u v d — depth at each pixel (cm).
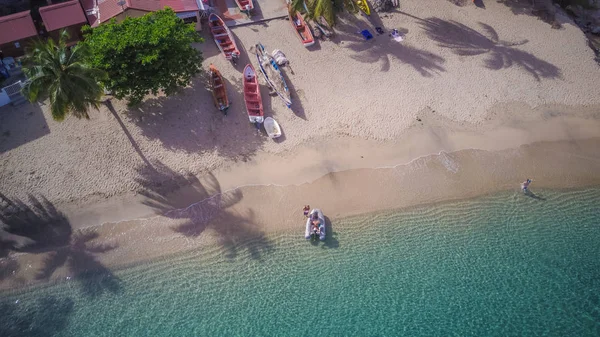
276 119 4294
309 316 3319
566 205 3938
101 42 3694
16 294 3409
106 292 3422
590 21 5447
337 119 4331
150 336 3231
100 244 3631
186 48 3900
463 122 4412
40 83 3356
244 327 3269
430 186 4016
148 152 4022
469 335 3250
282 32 4900
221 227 3728
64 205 3759
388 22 5088
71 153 3966
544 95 4644
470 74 4738
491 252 3656
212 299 3391
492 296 3434
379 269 3553
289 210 3831
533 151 4275
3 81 4300
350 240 3700
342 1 4700
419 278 3512
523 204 3941
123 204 3797
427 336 3241
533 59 4897
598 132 4425
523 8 5375
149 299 3388
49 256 3569
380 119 4356
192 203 3828
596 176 4134
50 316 3316
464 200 3953
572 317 3350
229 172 3994
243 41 4788
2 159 3900
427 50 4884
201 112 4247
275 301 3388
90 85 3456
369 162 4112
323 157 4122
